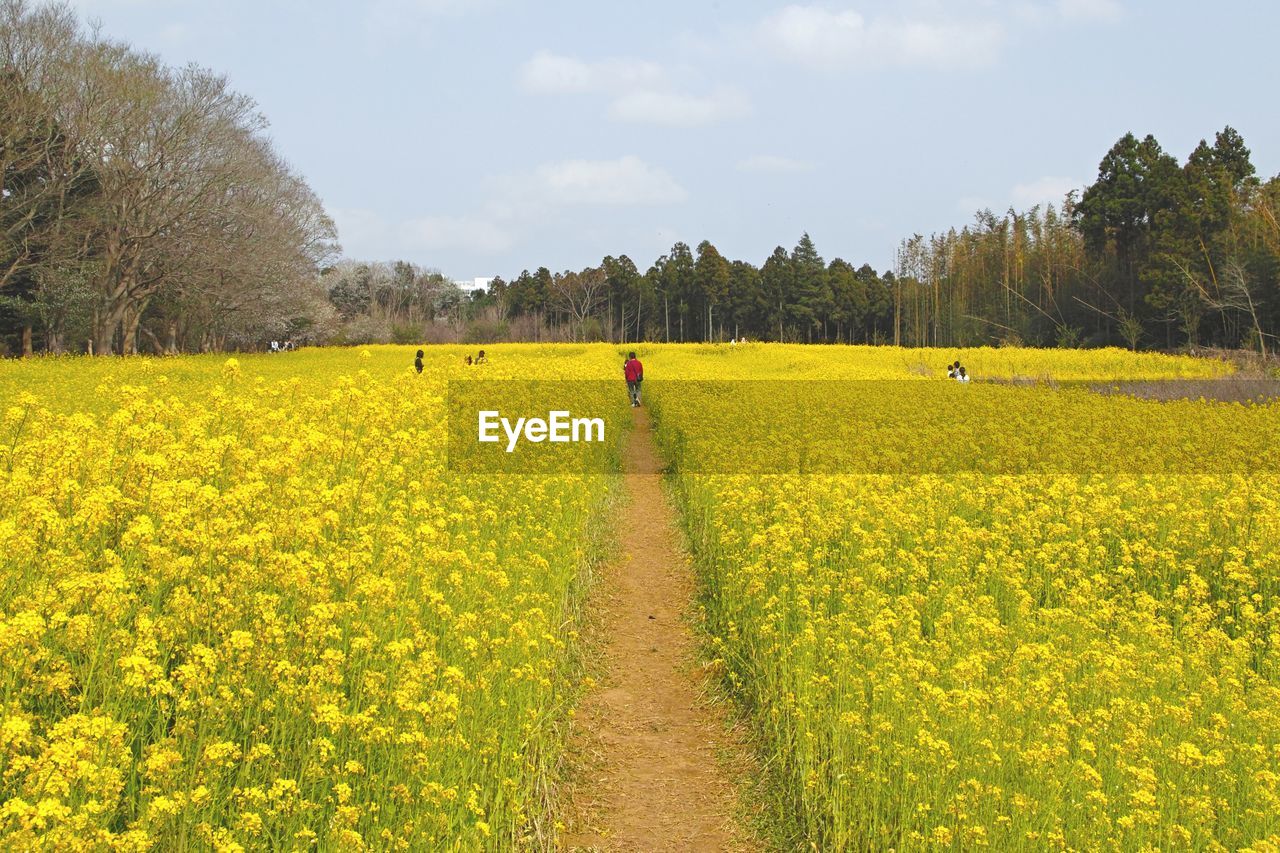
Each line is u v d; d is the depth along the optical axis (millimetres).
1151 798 4887
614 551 12836
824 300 112750
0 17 40625
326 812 4762
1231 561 9898
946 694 6086
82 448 6770
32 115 41625
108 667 4719
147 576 5480
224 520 5867
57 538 5492
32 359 35719
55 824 3861
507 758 5980
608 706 8258
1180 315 64688
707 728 7883
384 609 6207
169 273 49688
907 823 5312
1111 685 6637
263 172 51344
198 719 4762
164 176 47031
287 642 5562
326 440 8969
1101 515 11461
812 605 8781
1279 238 58031
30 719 4355
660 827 6379
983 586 9352
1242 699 6699
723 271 112062
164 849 4117
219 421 9188
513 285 127562
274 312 59469
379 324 93188
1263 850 4633
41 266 44875
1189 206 65125
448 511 10195
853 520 10758
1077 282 79750
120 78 42875
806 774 6133
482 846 5227
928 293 111188
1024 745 5863
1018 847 4938
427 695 5820
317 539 6488
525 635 7152
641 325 124125
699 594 11078
